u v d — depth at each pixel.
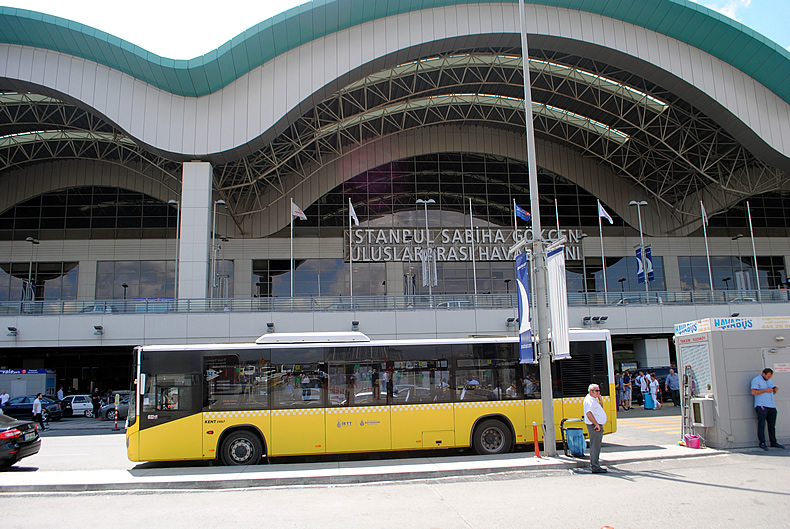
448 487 10.97
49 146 46.78
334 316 32.41
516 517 8.33
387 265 48.03
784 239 52.75
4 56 35.78
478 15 36.84
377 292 47.50
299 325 32.03
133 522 8.68
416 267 47.97
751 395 14.37
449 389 15.26
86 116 41.34
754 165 49.12
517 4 37.25
